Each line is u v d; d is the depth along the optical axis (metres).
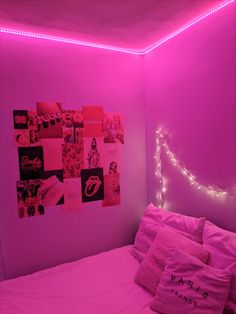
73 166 2.15
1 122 1.89
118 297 1.60
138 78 2.47
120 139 2.38
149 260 1.71
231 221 1.68
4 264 1.95
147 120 2.49
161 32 2.03
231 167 1.67
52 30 1.94
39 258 2.06
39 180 2.03
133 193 2.48
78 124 2.16
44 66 2.03
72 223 2.18
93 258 2.12
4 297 1.63
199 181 1.93
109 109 2.32
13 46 1.92
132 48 2.37
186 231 1.81
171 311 1.37
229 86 1.66
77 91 2.16
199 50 1.86
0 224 1.93
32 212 2.02
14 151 1.94
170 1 1.57
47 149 2.04
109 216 2.35
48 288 1.72
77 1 1.52
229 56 1.64
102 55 2.28
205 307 1.29
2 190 1.92
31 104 1.98
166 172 2.26
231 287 1.38
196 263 1.43
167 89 2.20
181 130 2.07
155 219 2.07
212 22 1.74
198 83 1.89
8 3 1.53
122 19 1.78
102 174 2.29
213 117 1.79
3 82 1.89
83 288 1.71
